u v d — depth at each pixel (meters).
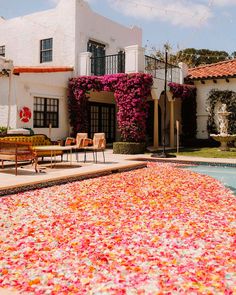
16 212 5.51
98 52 19.30
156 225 4.89
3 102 14.69
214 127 19.55
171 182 8.48
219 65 20.48
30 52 19.42
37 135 11.79
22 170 9.39
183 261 3.60
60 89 16.83
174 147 18.73
